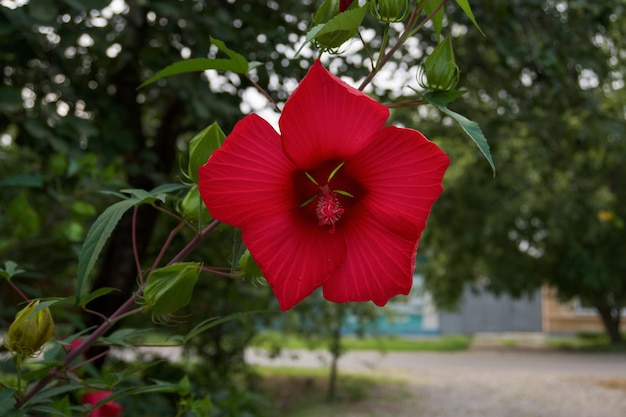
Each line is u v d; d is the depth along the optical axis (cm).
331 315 916
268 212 98
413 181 97
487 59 558
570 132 544
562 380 1206
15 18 277
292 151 94
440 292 1825
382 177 98
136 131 446
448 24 422
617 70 571
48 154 356
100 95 362
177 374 532
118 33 398
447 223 1429
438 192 97
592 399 1016
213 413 384
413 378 1238
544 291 2575
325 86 91
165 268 114
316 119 93
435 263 1747
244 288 535
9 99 281
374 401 989
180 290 114
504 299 2561
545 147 577
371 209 101
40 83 353
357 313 979
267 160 96
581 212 1323
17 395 132
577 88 510
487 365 1493
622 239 1502
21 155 400
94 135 341
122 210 108
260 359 1518
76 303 106
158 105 564
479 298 2545
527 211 1448
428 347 1972
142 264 480
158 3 332
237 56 115
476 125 105
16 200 286
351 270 103
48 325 124
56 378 139
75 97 358
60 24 300
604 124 530
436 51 111
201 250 515
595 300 1814
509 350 1922
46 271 409
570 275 1539
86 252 104
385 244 102
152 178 404
